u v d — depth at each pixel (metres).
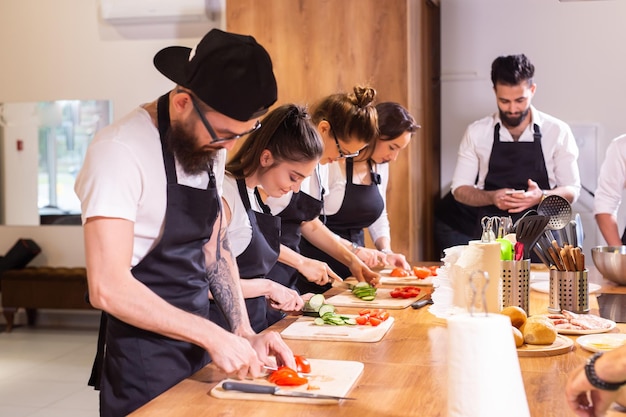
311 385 1.58
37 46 6.98
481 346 1.19
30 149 7.06
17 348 6.10
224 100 1.63
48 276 6.66
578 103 5.93
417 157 5.37
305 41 5.20
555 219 2.83
